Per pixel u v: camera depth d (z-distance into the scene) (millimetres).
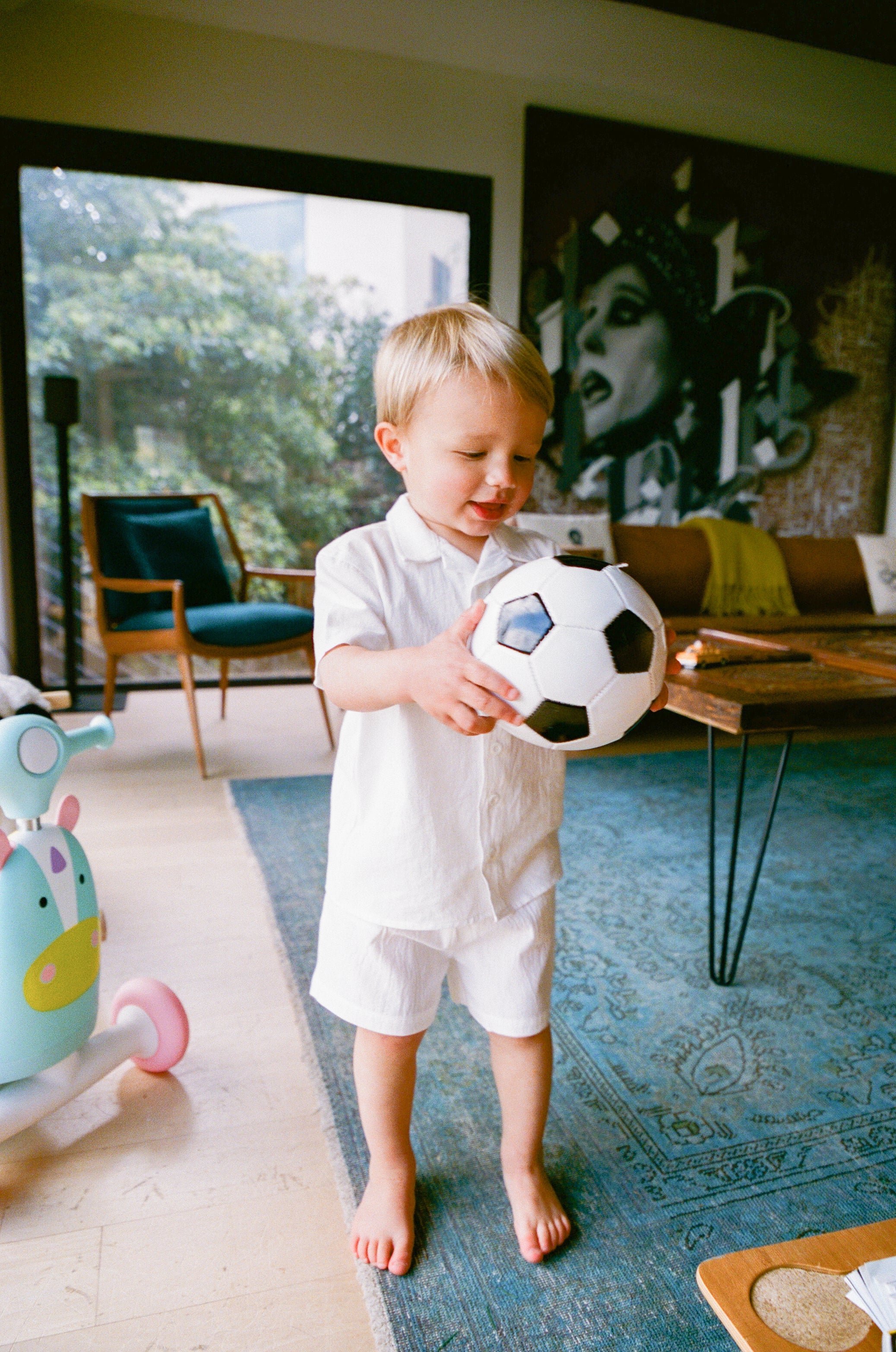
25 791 977
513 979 907
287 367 4211
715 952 1536
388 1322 807
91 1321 814
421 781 834
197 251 3988
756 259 4348
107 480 4004
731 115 4207
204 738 3068
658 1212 955
